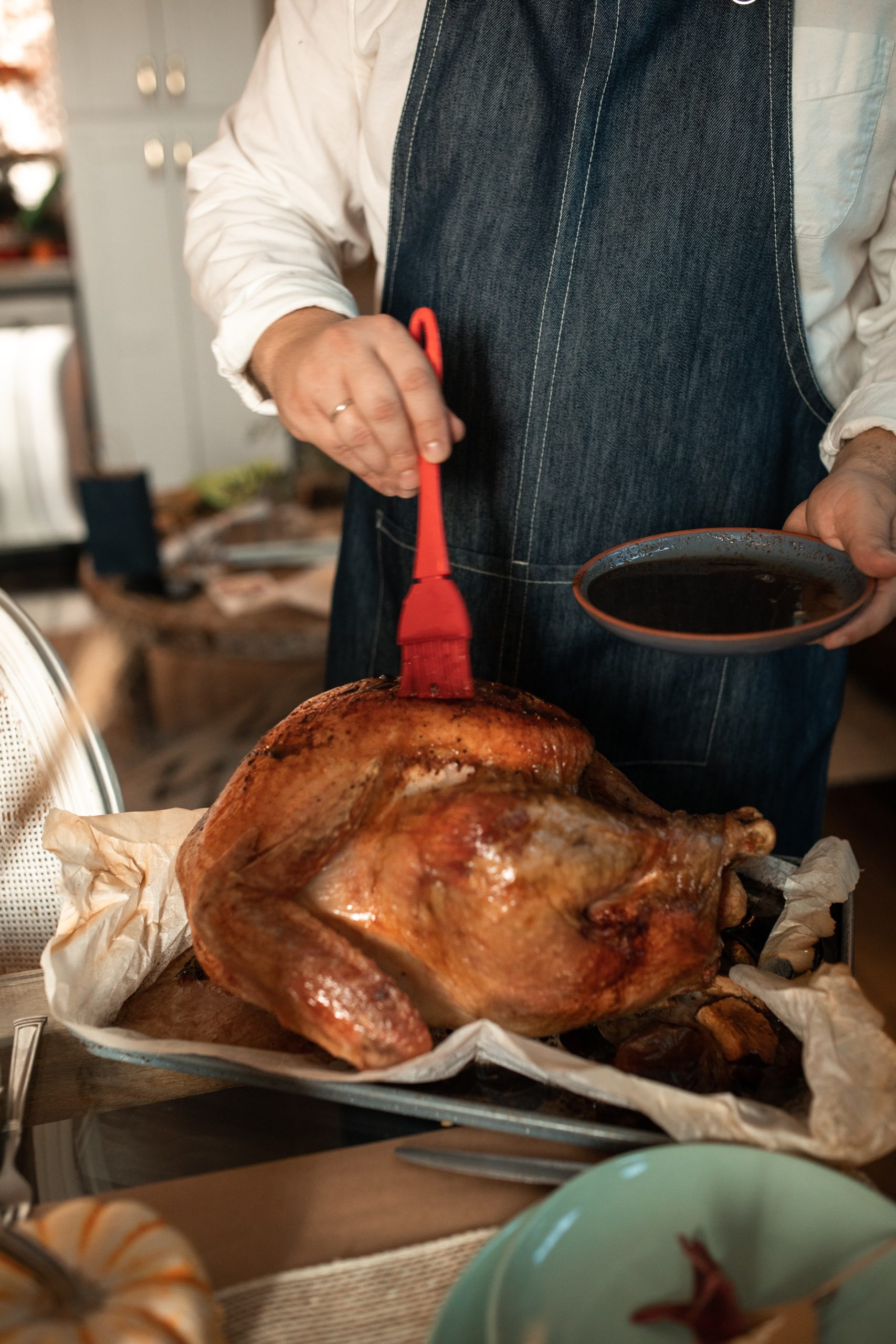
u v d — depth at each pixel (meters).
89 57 3.78
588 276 0.96
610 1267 0.48
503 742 0.72
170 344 4.18
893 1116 0.55
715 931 0.69
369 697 0.75
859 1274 0.47
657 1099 0.57
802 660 1.16
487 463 1.04
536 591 1.07
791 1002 0.63
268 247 1.02
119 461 3.48
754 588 0.72
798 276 0.97
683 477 1.03
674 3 0.88
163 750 2.69
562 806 0.67
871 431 0.83
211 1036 0.70
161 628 1.97
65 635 3.62
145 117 3.88
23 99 4.17
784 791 1.20
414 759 0.71
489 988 0.66
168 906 0.77
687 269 0.95
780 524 1.10
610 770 0.80
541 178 0.95
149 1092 0.66
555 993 0.66
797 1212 0.50
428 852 0.66
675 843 0.68
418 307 1.04
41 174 4.34
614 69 0.90
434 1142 0.60
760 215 0.93
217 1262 0.52
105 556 2.12
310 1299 0.51
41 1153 0.61
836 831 2.27
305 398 0.79
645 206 0.94
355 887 0.68
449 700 0.74
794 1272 0.48
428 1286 0.52
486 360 1.00
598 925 0.66
